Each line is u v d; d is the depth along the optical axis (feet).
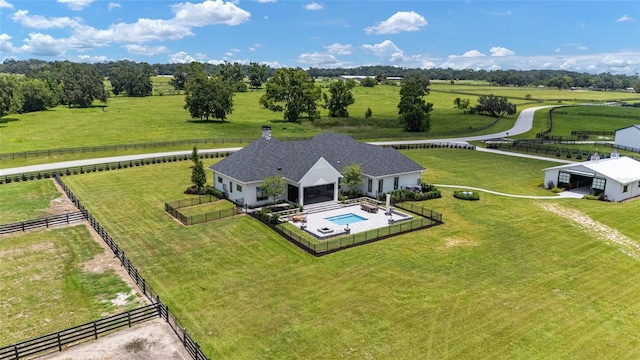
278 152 143.64
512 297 80.33
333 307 75.66
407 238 109.40
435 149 251.80
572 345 66.18
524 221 123.75
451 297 79.82
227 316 72.13
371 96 569.64
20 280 83.35
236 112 436.35
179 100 551.18
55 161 198.70
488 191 157.58
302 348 63.98
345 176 139.33
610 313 75.61
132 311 71.26
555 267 93.81
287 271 89.66
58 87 489.26
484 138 299.17
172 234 109.29
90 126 321.11
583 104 519.60
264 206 131.75
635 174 150.41
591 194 153.07
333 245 102.89
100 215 123.65
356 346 64.64
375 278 86.99
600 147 261.44
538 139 289.94
